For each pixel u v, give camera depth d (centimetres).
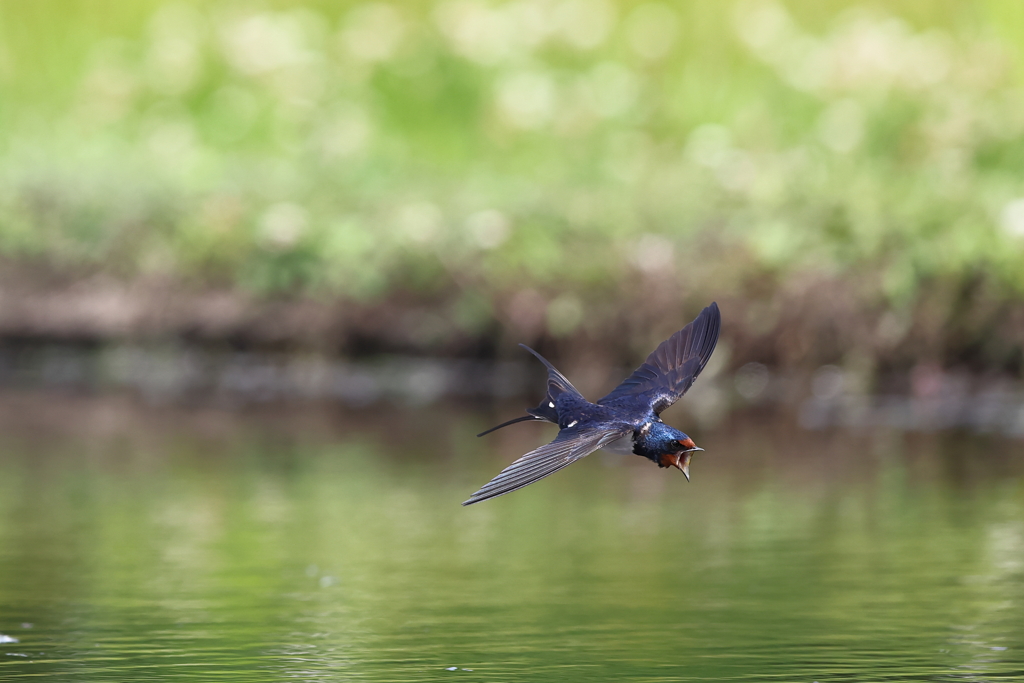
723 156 1822
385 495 1095
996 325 1498
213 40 2230
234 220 1759
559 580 852
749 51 2086
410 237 1680
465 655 698
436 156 2067
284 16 2262
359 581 852
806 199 1619
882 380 1510
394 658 693
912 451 1233
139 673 671
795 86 1947
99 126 2167
